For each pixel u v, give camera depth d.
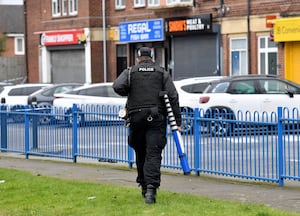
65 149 41.00
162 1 92.88
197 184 30.33
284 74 78.00
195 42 90.69
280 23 77.06
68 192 27.58
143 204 24.25
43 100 75.88
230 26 85.19
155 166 24.25
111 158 37.75
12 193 27.75
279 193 27.52
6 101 80.56
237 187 29.31
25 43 120.06
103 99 64.81
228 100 53.00
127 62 102.50
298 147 28.89
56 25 111.94
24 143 44.03
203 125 32.78
